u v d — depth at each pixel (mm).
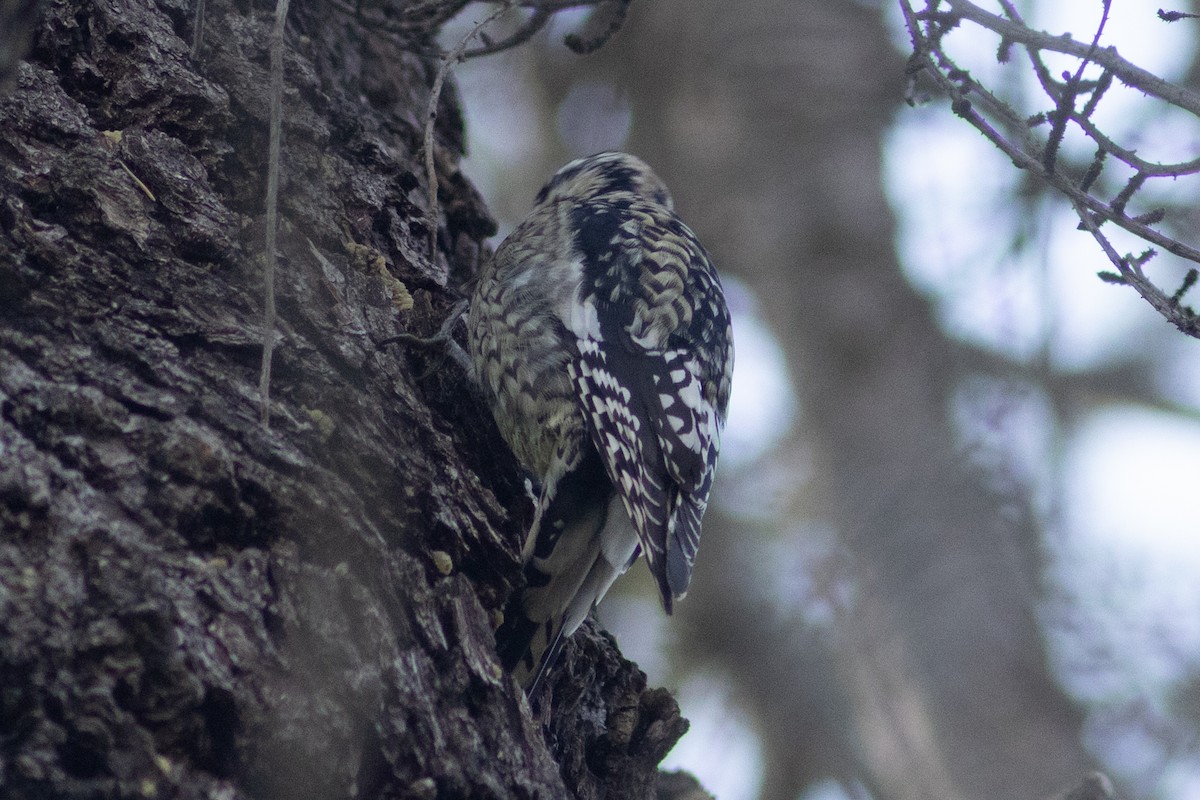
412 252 7922
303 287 6699
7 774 4492
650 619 17328
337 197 7551
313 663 5355
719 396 9539
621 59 19953
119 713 4785
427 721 5617
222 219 6602
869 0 20391
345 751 5254
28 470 5102
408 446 6648
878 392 17438
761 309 18875
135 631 4922
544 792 6027
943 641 15234
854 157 19172
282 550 5547
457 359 8430
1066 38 6605
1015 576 15195
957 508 15750
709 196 19312
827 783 16078
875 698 15766
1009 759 14523
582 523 8164
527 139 19766
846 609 16016
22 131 6219
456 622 6105
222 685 5012
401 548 6141
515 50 19234
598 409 8281
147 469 5395
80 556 5023
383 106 9641
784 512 17578
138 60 6887
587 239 9211
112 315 5836
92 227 6102
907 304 18141
